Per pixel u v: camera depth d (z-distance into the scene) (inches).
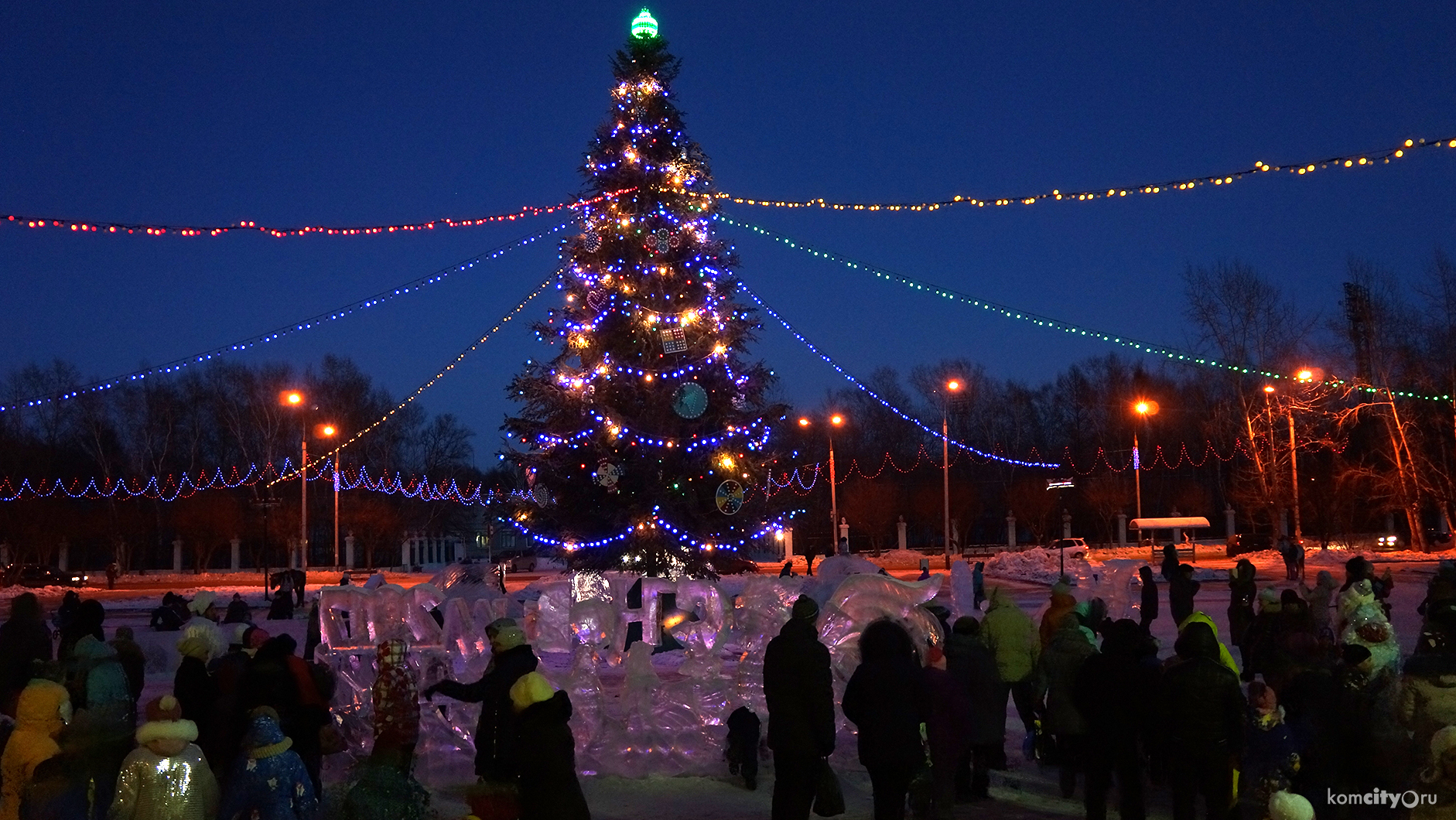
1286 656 362.6
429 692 317.7
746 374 1008.9
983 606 1164.5
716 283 999.0
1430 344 2005.4
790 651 321.4
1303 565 1478.8
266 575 1579.7
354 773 317.7
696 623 648.4
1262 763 322.7
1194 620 323.3
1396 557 1814.7
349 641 494.0
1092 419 3282.5
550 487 987.3
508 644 303.9
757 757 415.8
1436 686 300.2
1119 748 333.1
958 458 3216.0
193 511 2603.3
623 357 968.9
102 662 328.5
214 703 313.6
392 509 2915.8
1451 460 2129.7
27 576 2064.5
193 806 255.6
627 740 431.8
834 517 2220.7
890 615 486.3
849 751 457.7
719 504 936.3
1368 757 308.7
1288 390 2006.6
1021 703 455.8
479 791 257.8
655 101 983.6
